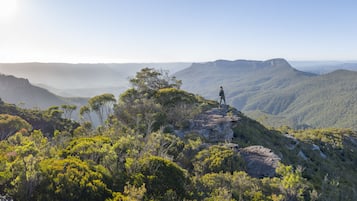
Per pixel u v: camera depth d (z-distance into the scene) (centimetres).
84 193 1230
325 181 2412
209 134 3344
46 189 1195
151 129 3078
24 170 1229
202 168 2088
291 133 7300
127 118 3734
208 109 4716
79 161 1451
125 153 1730
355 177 4081
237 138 3472
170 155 2219
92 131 3250
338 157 5666
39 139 2231
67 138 2411
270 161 2330
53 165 1339
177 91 4206
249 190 1680
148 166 1562
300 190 1728
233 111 5097
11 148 1891
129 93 4241
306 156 4334
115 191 1352
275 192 1736
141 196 1255
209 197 1508
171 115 3744
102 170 1441
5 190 1174
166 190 1461
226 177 1789
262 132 4444
